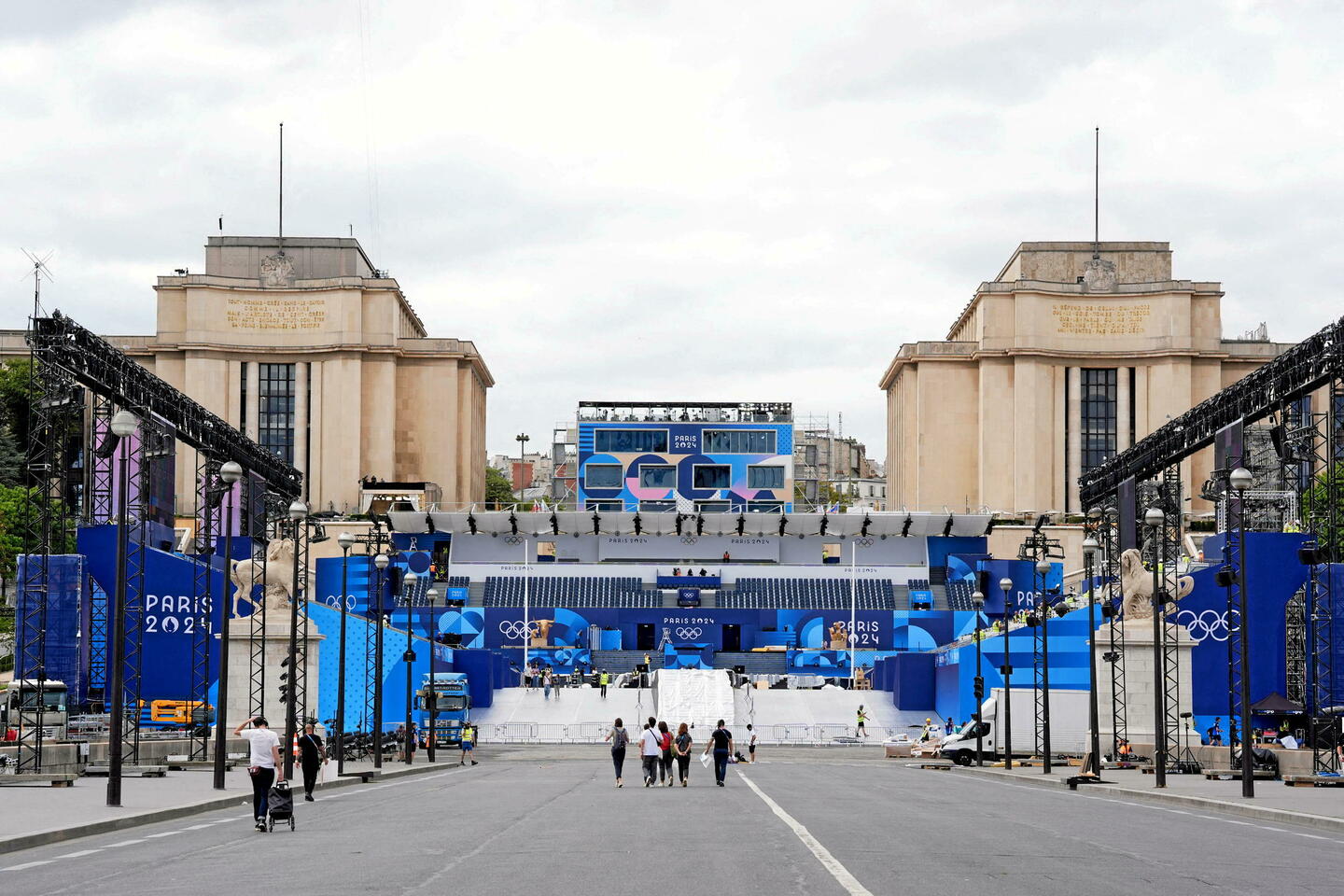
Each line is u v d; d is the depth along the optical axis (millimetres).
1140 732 75438
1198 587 77375
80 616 74062
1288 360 62750
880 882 20188
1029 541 77500
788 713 111312
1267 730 75750
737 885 19594
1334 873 22547
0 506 113375
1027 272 177625
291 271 175750
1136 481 82062
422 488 166000
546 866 22047
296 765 63188
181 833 29750
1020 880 20672
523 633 142500
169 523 103625
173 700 80688
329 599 122938
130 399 68688
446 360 177125
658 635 144250
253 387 173500
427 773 64500
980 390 174500
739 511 167625
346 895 18766
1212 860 24234
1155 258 177000
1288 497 89750
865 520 155875
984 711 83125
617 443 169500
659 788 47312
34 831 27984
